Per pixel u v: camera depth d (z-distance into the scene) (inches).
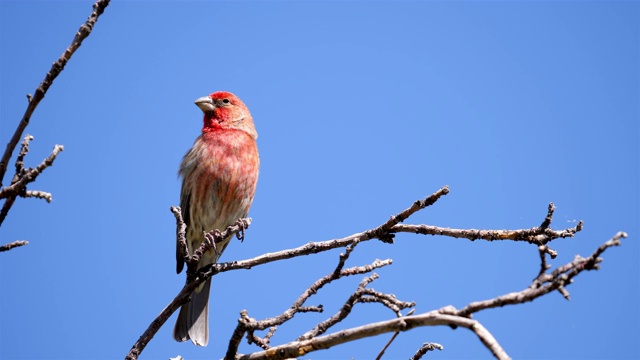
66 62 276.2
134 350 350.3
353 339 273.4
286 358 291.4
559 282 242.7
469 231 363.3
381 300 316.8
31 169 276.1
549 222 356.2
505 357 230.7
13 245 306.2
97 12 276.5
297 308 321.1
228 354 314.0
